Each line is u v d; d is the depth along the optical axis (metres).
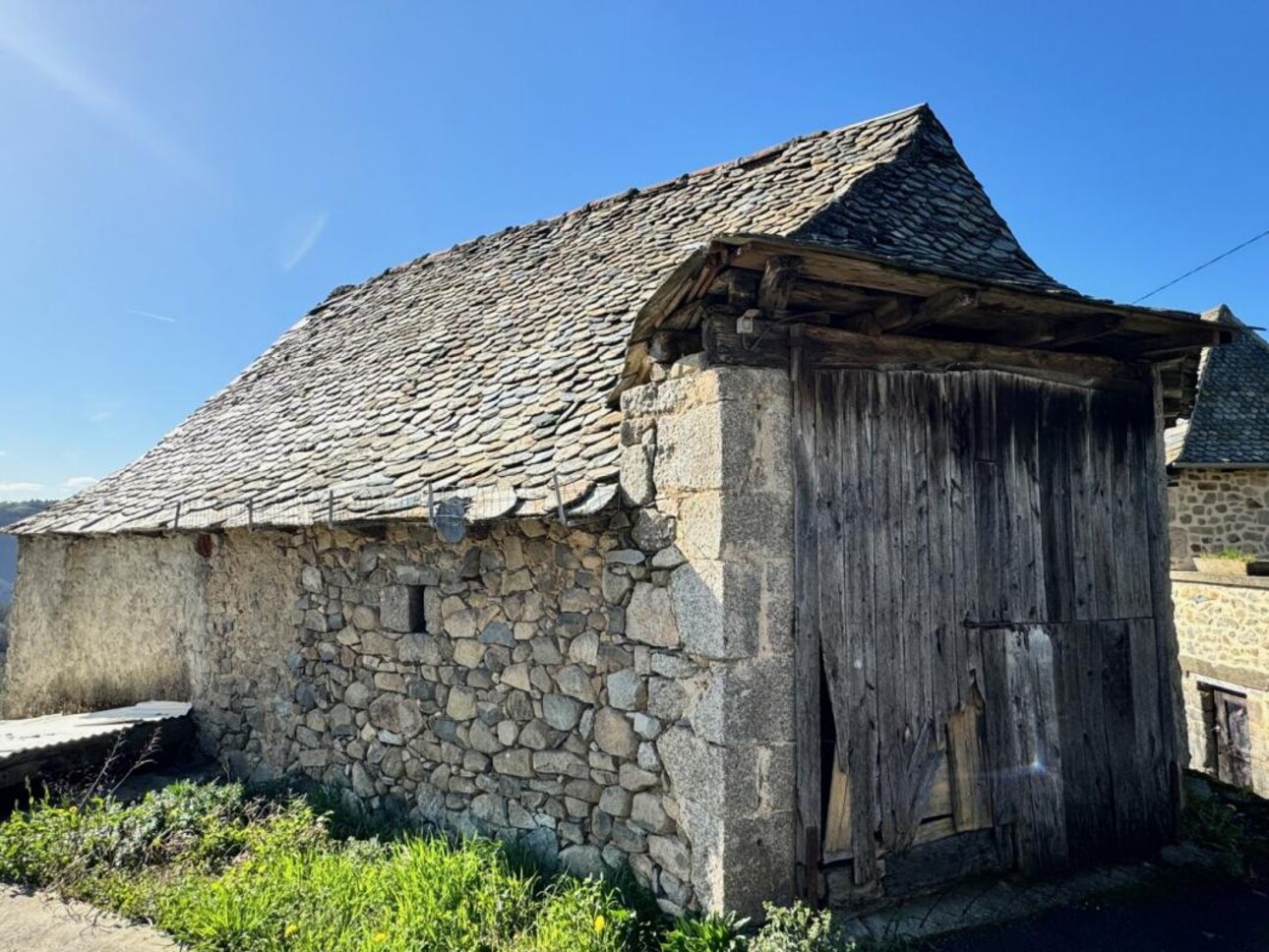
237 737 6.49
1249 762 9.19
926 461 3.93
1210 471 10.36
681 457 3.68
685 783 3.55
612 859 3.90
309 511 5.20
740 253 3.01
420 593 5.21
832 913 3.52
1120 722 4.32
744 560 3.46
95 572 8.20
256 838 4.73
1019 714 4.03
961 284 3.21
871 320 3.72
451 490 4.56
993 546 4.05
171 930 3.80
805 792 3.49
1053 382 4.30
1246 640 9.12
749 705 3.41
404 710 5.15
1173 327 3.85
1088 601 4.29
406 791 5.11
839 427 3.74
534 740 4.35
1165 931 3.51
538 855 4.22
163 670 7.32
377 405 6.88
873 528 3.77
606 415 4.57
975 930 3.51
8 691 8.97
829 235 4.23
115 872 4.42
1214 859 4.23
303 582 6.00
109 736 6.24
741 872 3.33
